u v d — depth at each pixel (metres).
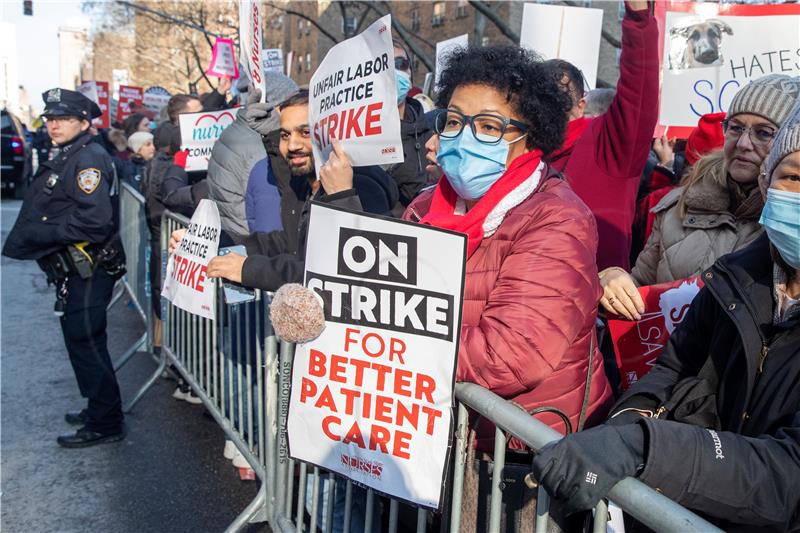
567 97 1.85
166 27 26.89
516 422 1.47
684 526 1.07
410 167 3.67
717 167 2.27
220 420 3.42
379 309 1.73
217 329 3.49
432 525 2.01
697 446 1.19
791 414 1.34
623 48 2.56
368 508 1.96
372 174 2.59
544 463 1.22
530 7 4.20
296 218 2.94
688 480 1.18
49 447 4.00
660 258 2.44
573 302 1.62
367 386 1.77
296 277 2.33
